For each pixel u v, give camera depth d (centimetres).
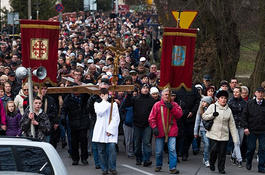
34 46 1722
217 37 3144
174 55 1844
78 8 10044
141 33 6500
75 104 1861
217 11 3094
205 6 3095
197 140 2244
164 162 2002
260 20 2780
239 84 2150
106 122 1742
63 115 1859
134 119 1914
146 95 1909
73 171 1806
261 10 2777
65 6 9962
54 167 991
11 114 1872
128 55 3575
